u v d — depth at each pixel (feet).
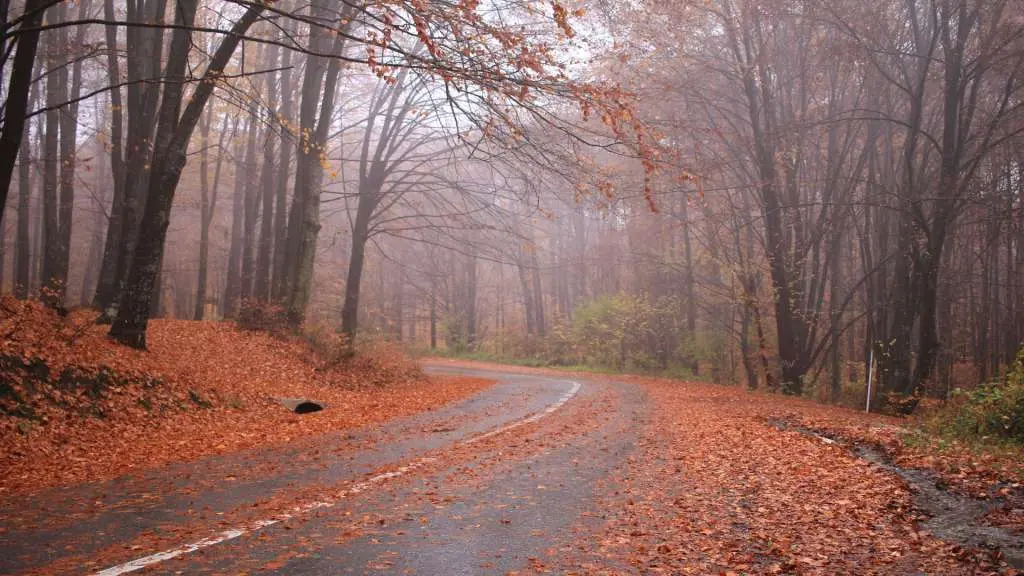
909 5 73.05
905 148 75.10
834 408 65.00
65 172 81.05
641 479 26.81
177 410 41.42
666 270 123.75
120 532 17.97
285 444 34.19
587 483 25.81
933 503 23.43
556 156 37.47
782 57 85.05
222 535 17.90
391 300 193.98
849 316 130.41
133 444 33.12
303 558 16.15
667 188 87.20
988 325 127.54
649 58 73.41
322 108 69.72
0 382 33.19
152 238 49.34
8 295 47.44
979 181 84.69
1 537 17.17
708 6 75.97
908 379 73.92
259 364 59.11
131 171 61.67
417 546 17.43
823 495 24.34
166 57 88.28
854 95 91.09
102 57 92.63
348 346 69.56
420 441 35.37
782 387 86.33
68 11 96.43
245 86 86.53
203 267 109.19
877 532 19.81
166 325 62.80
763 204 91.09
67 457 29.43
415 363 84.84
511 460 30.14
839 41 73.15
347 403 54.34
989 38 66.44
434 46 27.89
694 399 64.18
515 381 84.69
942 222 70.33
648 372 119.75
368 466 28.27
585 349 135.23
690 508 22.29
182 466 27.94
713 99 88.33
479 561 16.38
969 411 42.75
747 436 38.81
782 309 85.61
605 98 32.12
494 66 29.96
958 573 16.29
